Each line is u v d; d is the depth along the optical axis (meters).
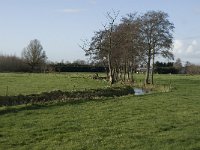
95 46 81.88
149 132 21.31
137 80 102.88
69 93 43.66
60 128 22.61
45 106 32.25
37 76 95.56
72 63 165.75
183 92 54.53
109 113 28.97
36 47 162.00
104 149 17.48
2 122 24.28
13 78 81.00
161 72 180.88
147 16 93.75
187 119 26.03
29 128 22.52
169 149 17.41
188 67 187.38
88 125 23.62
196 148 17.59
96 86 61.34
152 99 40.75
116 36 82.56
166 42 85.25
